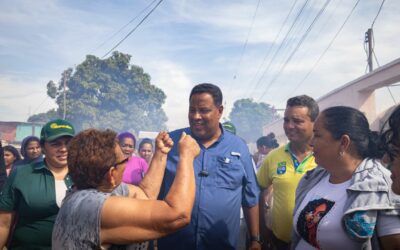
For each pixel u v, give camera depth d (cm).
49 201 239
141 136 2448
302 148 287
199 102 254
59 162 251
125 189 171
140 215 135
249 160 278
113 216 135
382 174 161
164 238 251
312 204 191
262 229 310
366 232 153
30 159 563
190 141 169
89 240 135
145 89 4047
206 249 247
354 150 176
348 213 158
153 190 190
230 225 254
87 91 3591
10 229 245
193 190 151
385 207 149
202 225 246
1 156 438
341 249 167
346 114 177
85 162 145
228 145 266
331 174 189
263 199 313
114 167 150
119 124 3669
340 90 1366
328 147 180
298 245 202
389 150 140
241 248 418
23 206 239
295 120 281
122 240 137
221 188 253
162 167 199
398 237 146
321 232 176
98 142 148
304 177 218
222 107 267
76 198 144
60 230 141
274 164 298
